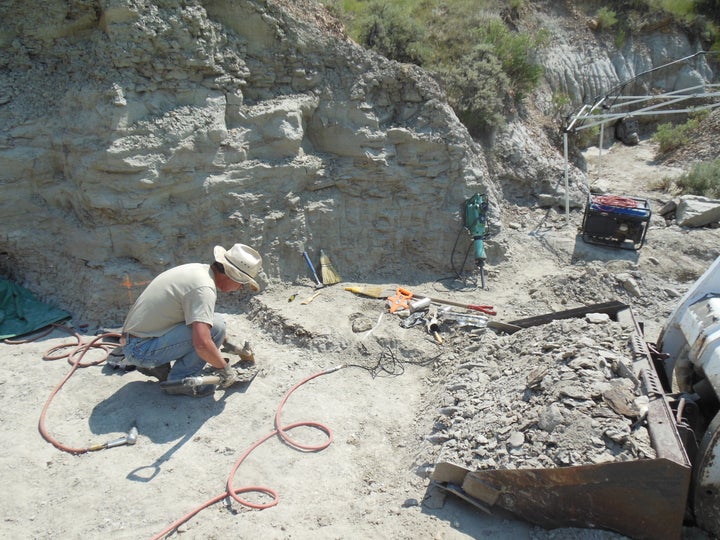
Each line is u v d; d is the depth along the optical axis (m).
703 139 13.62
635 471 3.30
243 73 6.44
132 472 4.04
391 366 5.74
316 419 4.82
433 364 5.75
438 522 3.73
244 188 6.42
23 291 5.93
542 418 3.93
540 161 10.06
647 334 7.00
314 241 7.13
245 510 3.81
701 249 8.91
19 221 5.91
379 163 7.17
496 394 4.64
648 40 16.44
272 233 6.70
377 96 7.38
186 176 5.96
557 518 3.62
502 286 7.65
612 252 8.70
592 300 7.52
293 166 6.73
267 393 5.07
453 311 6.48
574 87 14.48
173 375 4.74
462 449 4.12
